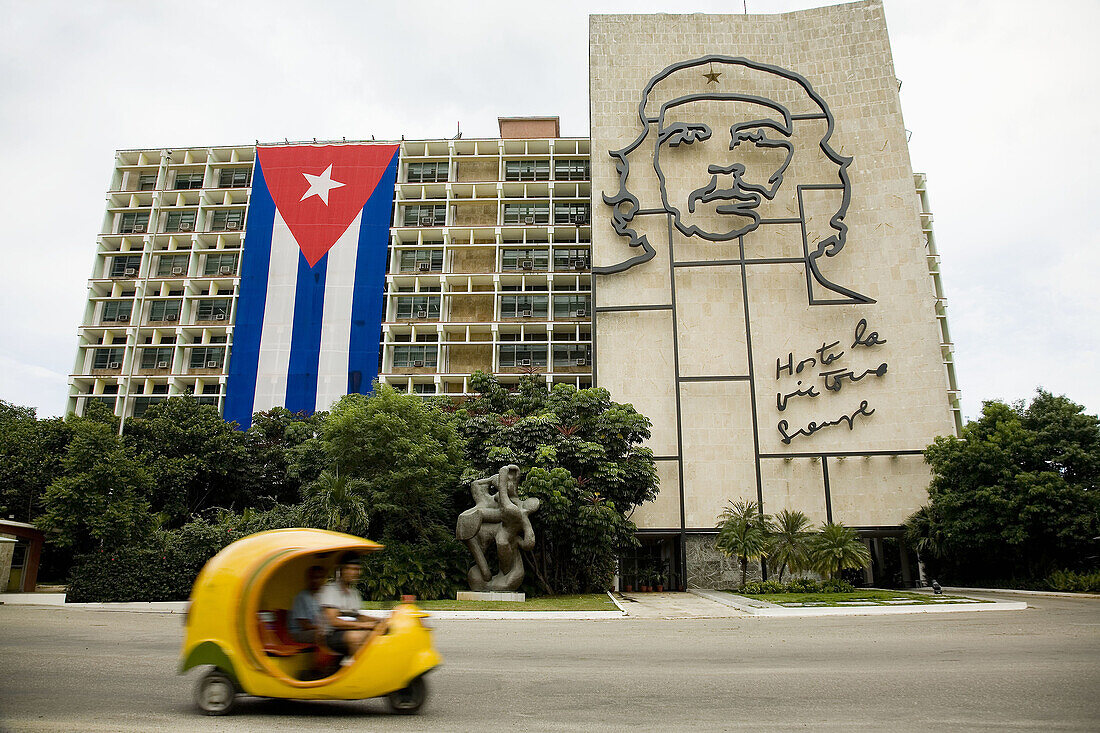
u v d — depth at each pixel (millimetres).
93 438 30797
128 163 69062
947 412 39656
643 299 42688
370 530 29172
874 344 40938
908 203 42875
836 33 46250
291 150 64125
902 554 40312
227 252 64500
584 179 66938
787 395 40625
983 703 7941
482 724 6953
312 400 58062
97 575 26922
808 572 35438
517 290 64625
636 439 33031
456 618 20500
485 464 30500
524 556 29891
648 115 45938
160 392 62656
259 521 29344
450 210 65750
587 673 10234
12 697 8172
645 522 39344
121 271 65688
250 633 7352
